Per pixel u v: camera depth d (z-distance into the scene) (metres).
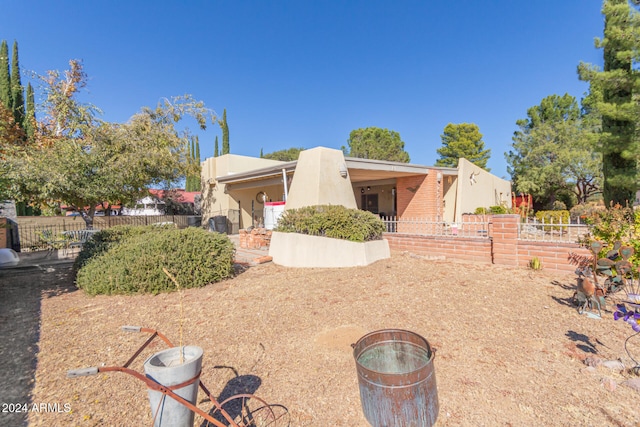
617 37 9.79
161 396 1.87
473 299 4.43
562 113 26.45
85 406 2.52
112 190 10.95
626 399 2.29
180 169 15.01
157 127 14.26
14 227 11.52
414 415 1.93
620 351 2.95
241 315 4.36
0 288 6.44
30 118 13.95
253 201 17.50
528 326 3.55
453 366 2.83
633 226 4.63
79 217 14.95
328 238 7.15
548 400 2.33
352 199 9.27
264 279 6.28
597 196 26.72
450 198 15.16
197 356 2.06
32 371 3.08
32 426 2.30
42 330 4.10
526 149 24.20
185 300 5.15
